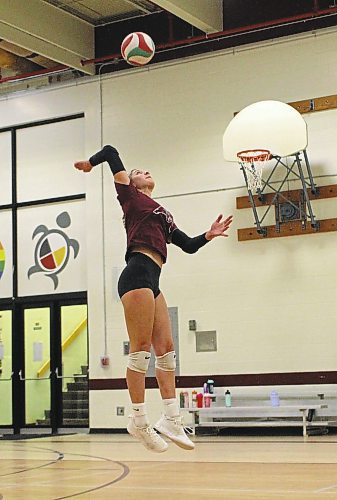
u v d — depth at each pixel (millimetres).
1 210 18734
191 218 16469
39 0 16547
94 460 10453
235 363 15734
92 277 17344
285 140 14445
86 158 17781
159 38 17406
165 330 5254
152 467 9156
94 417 16969
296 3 16000
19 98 18672
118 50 17750
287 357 15289
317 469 8406
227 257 16016
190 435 15516
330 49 15492
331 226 15117
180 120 16781
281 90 15859
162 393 5266
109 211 17328
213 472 8359
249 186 15672
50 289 18016
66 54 17422
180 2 15305
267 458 10008
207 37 16422
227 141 14781
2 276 18562
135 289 5062
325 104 15414
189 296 16297
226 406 15445
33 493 6844
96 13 17391
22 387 18016
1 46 17750
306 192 14977
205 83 16594
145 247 5184
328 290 15062
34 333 18125
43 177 18344
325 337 15016
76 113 17969
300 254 15375
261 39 16266
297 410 15023
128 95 17359
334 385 14844
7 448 13273
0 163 18812
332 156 15289
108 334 17047
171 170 16766
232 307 15867
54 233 18109
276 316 15461
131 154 17219
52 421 17531
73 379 17594
